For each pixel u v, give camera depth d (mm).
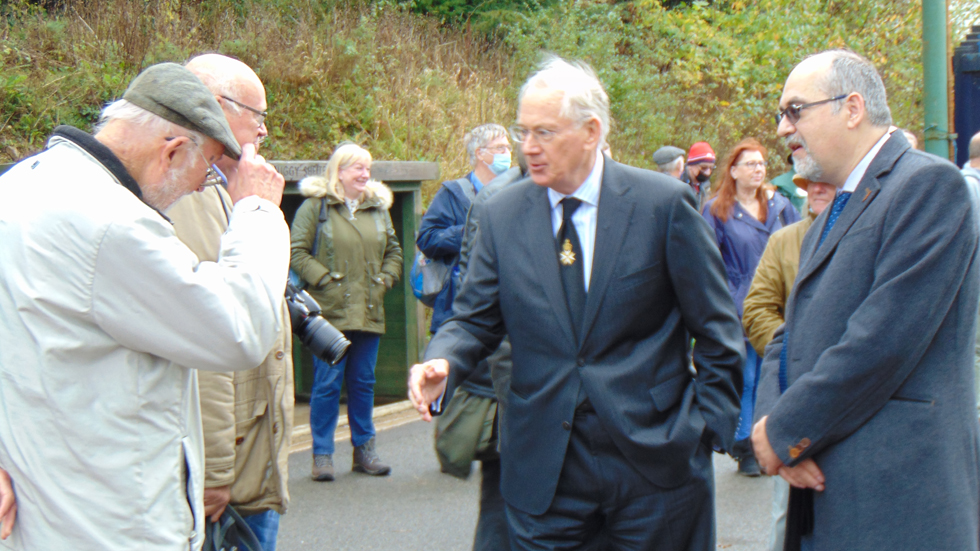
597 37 12539
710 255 2498
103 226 1732
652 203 2465
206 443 2340
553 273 2498
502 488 2664
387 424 6352
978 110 6172
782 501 3184
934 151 5164
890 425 1985
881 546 1974
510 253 2570
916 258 1934
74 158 1816
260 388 2562
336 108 8961
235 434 2496
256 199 2078
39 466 1752
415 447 5816
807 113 2186
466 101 10367
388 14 10680
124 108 1913
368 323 5180
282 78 8781
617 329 2455
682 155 8086
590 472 2484
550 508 2529
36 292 1721
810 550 2219
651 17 13961
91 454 1772
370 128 9133
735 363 2516
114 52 7566
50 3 7969
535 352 2529
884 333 1933
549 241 2520
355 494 4922
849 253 2072
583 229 2510
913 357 1947
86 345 1759
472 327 2670
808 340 2137
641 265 2451
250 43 8656
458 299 2752
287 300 2574
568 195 2508
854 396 1982
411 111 9570
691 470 2518
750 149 5316
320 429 5172
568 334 2475
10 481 1793
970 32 6242
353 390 5238
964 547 1957
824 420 2012
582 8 13516
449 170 9242
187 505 1924
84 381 1767
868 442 1999
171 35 8102
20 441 1749
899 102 12320
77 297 1733
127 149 1893
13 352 1737
